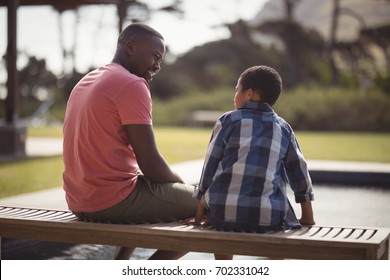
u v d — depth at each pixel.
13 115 14.93
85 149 4.21
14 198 7.46
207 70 54.06
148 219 4.34
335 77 46.53
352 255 3.62
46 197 7.55
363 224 7.61
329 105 34.28
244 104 4.19
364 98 34.16
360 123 33.31
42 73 48.34
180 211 4.41
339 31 52.69
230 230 4.00
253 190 3.96
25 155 15.13
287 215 4.11
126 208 4.25
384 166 11.91
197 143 20.16
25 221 4.37
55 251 6.21
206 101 44.16
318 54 50.03
